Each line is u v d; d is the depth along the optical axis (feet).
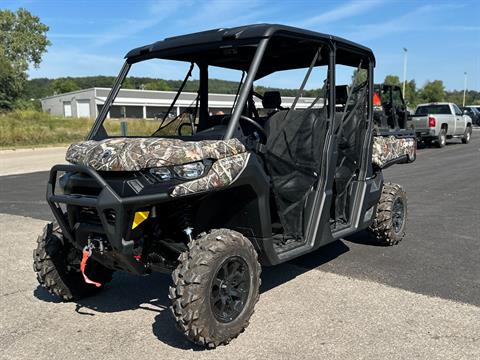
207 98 16.52
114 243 11.14
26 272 17.70
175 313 11.12
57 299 15.08
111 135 14.94
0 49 200.13
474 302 14.17
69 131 98.94
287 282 16.03
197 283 11.03
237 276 12.09
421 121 66.28
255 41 12.93
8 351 11.76
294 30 13.53
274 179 13.53
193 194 11.07
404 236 21.40
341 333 12.28
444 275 16.48
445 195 31.65
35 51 229.45
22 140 88.17
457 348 11.45
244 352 11.43
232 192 12.64
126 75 15.46
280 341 11.91
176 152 11.22
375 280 16.08
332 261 18.19
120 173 11.40
